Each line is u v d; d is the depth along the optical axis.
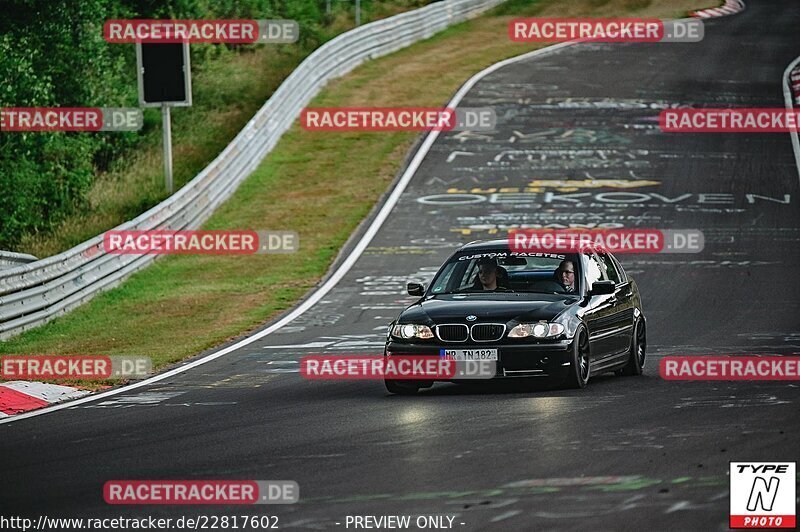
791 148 124.94
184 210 98.94
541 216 101.44
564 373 43.00
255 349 60.38
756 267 83.00
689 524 24.16
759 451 30.83
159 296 80.38
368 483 28.58
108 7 137.38
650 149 125.38
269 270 88.25
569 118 139.00
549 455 31.09
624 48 184.50
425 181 115.19
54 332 68.81
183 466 31.56
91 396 47.28
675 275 81.12
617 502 25.92
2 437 37.66
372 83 154.12
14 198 110.38
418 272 84.69
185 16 151.62
